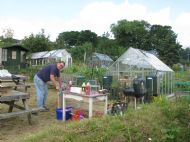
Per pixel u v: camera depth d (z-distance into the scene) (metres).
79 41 88.56
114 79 15.06
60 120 7.96
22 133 6.58
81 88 7.91
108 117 6.25
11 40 44.09
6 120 7.76
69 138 5.16
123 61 15.24
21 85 11.95
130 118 6.22
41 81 8.77
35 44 42.41
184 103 7.62
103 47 69.81
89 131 5.44
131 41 72.69
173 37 60.97
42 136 5.34
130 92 10.33
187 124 6.34
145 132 5.61
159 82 13.30
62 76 14.71
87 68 18.73
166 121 6.32
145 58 14.83
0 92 7.39
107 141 5.15
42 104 8.93
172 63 58.00
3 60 29.55
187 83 16.23
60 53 38.91
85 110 9.13
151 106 7.47
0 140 6.00
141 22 76.25
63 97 8.07
